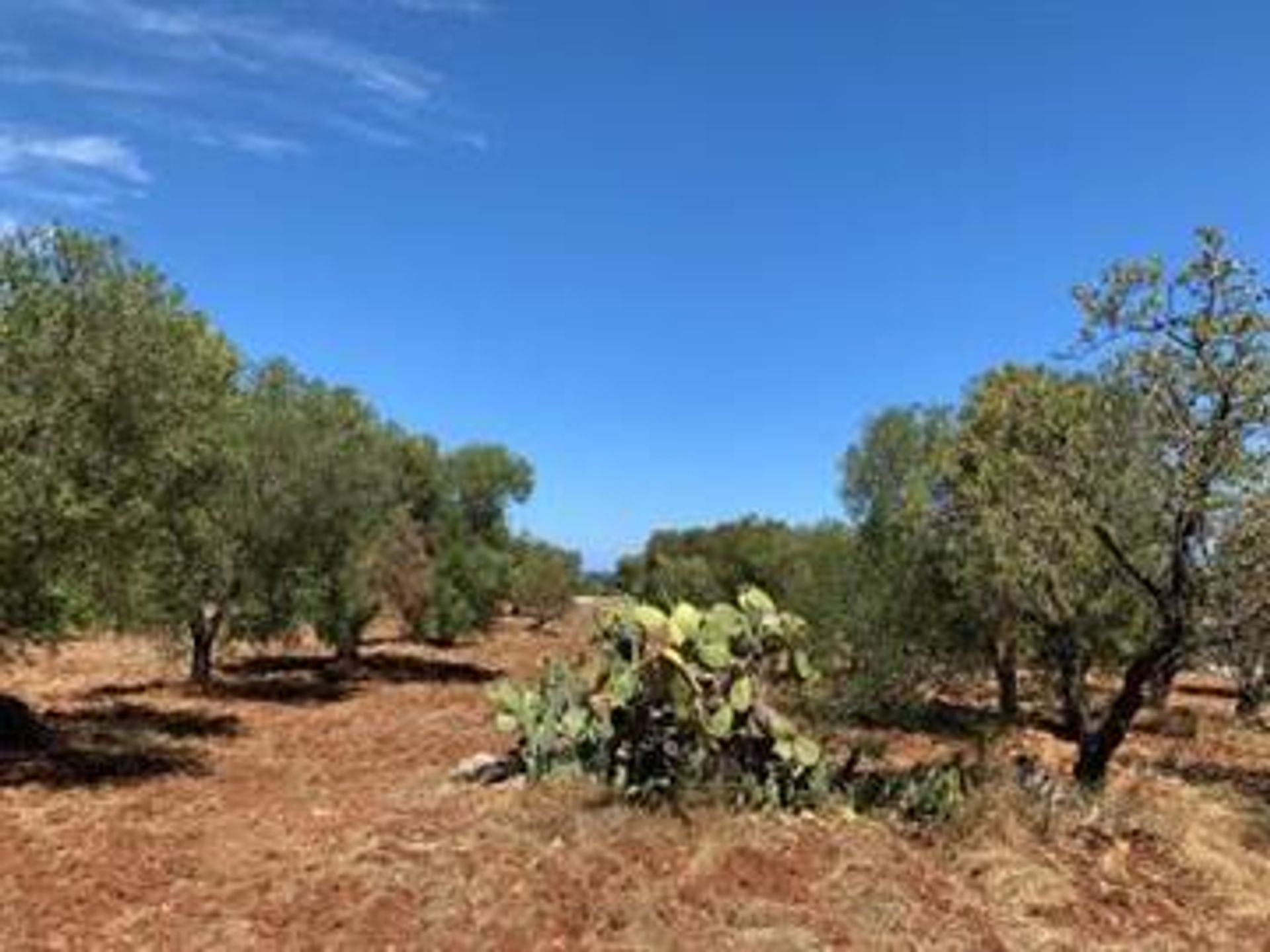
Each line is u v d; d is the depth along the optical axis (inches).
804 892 419.2
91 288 647.1
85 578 647.8
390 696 1006.4
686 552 1727.4
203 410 735.7
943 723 801.6
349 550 1094.4
